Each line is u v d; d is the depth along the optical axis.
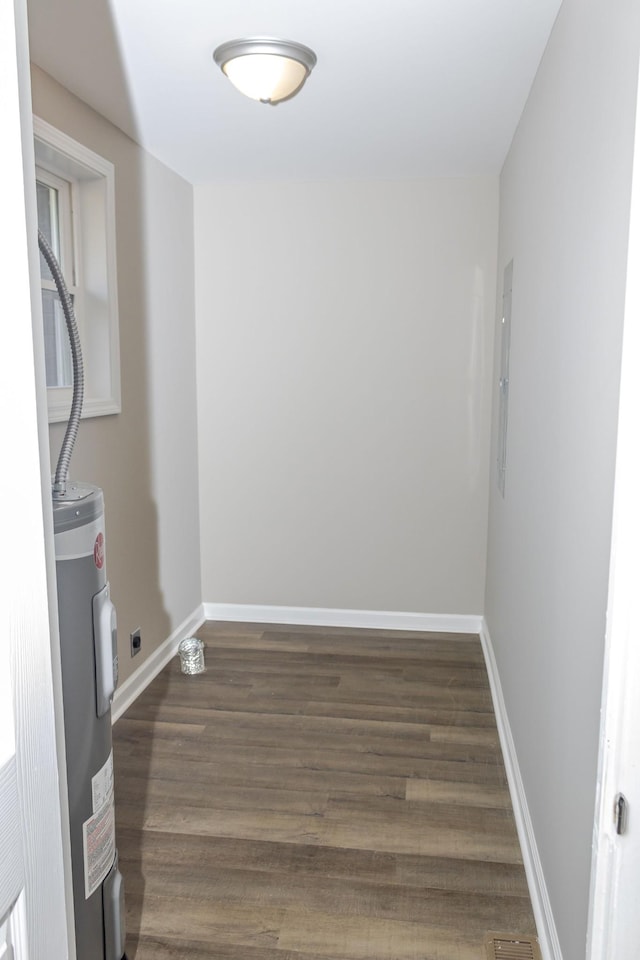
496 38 2.35
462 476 4.25
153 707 3.39
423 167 3.87
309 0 2.12
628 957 1.13
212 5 2.15
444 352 4.16
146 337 3.58
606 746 1.10
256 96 2.57
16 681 0.86
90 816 1.69
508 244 3.42
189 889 2.20
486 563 4.27
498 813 2.58
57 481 1.74
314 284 4.21
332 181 4.13
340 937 2.02
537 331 2.37
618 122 1.35
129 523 3.43
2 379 0.83
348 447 4.31
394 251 4.14
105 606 1.69
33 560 0.90
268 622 4.49
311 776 2.81
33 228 0.93
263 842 2.42
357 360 4.23
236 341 4.30
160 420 3.79
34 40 2.39
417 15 2.21
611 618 1.08
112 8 2.17
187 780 2.78
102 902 1.76
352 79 2.71
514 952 1.96
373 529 4.36
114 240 3.14
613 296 1.35
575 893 1.62
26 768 0.88
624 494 1.05
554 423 2.00
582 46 1.74
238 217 4.22
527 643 2.46
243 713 3.33
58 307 2.96
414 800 2.65
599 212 1.50
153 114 3.05
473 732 3.16
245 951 1.97
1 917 0.83
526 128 2.85
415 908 2.12
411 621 4.39
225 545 4.47
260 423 4.35
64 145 2.71
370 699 3.47
